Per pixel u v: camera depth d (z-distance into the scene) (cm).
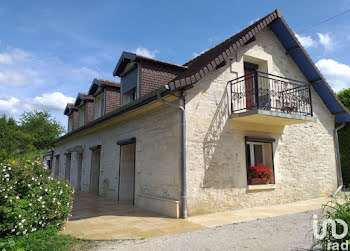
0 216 408
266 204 755
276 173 793
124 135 917
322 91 950
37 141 3075
